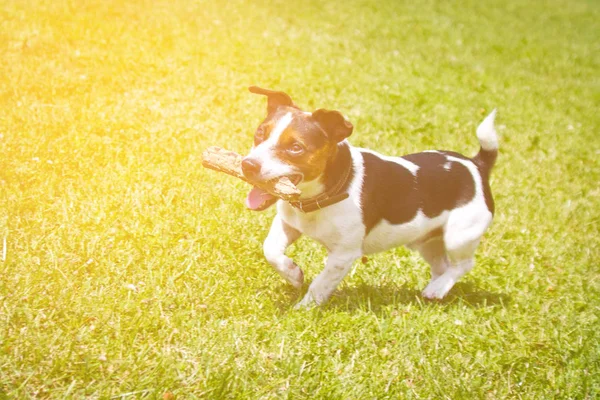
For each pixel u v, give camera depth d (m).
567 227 6.77
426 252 5.14
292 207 4.23
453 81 11.30
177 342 3.87
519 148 8.77
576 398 4.09
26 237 4.62
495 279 5.43
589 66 14.98
